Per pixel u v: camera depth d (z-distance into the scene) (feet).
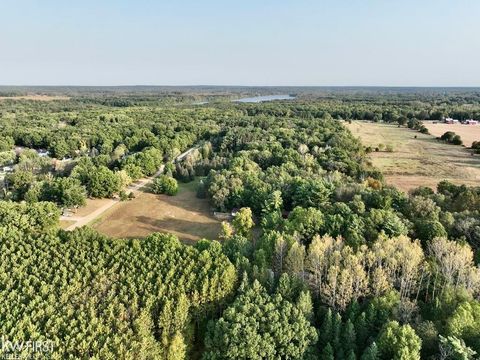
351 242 223.30
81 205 355.97
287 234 234.58
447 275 184.75
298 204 313.53
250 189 347.97
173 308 170.91
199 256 204.85
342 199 303.68
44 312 166.91
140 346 151.84
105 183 378.94
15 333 154.51
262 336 155.02
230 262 197.77
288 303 166.09
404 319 163.73
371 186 350.02
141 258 207.00
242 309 164.45
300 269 199.31
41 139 655.35
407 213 270.26
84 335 153.89
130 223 329.11
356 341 159.94
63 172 463.01
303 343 154.40
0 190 399.24
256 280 179.93
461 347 134.00
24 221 263.70
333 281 176.04
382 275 178.50
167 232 310.65
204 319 182.91
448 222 245.04
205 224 326.44
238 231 279.49
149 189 415.85
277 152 472.03
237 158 440.86
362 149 524.11
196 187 433.89
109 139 633.20
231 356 150.10
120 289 182.50
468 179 420.36
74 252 213.87
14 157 559.79
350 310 170.60
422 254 198.08
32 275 191.31
